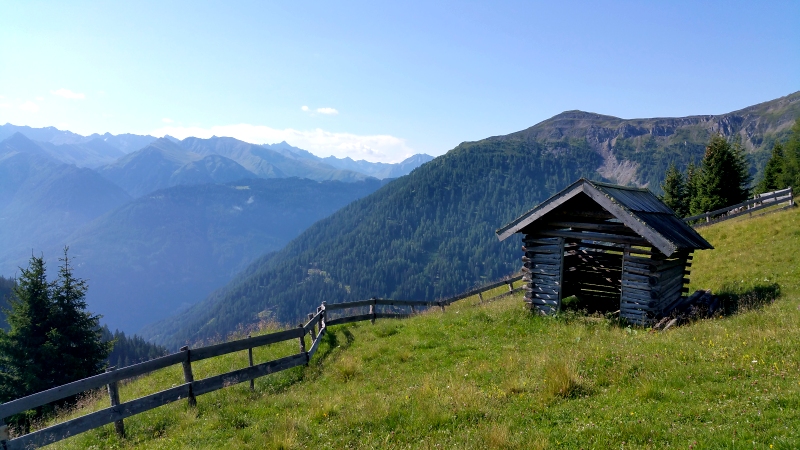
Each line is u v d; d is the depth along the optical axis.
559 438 6.58
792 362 7.77
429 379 10.48
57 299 28.33
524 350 12.39
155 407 9.95
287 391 11.60
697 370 8.25
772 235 22.61
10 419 17.30
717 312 13.83
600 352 10.16
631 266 14.69
